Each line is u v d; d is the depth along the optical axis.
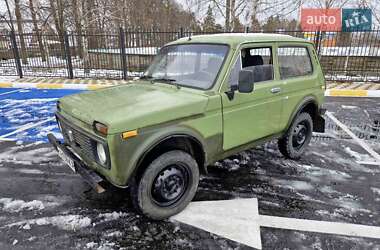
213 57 3.40
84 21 14.51
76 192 3.68
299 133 4.62
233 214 3.23
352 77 12.15
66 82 11.72
